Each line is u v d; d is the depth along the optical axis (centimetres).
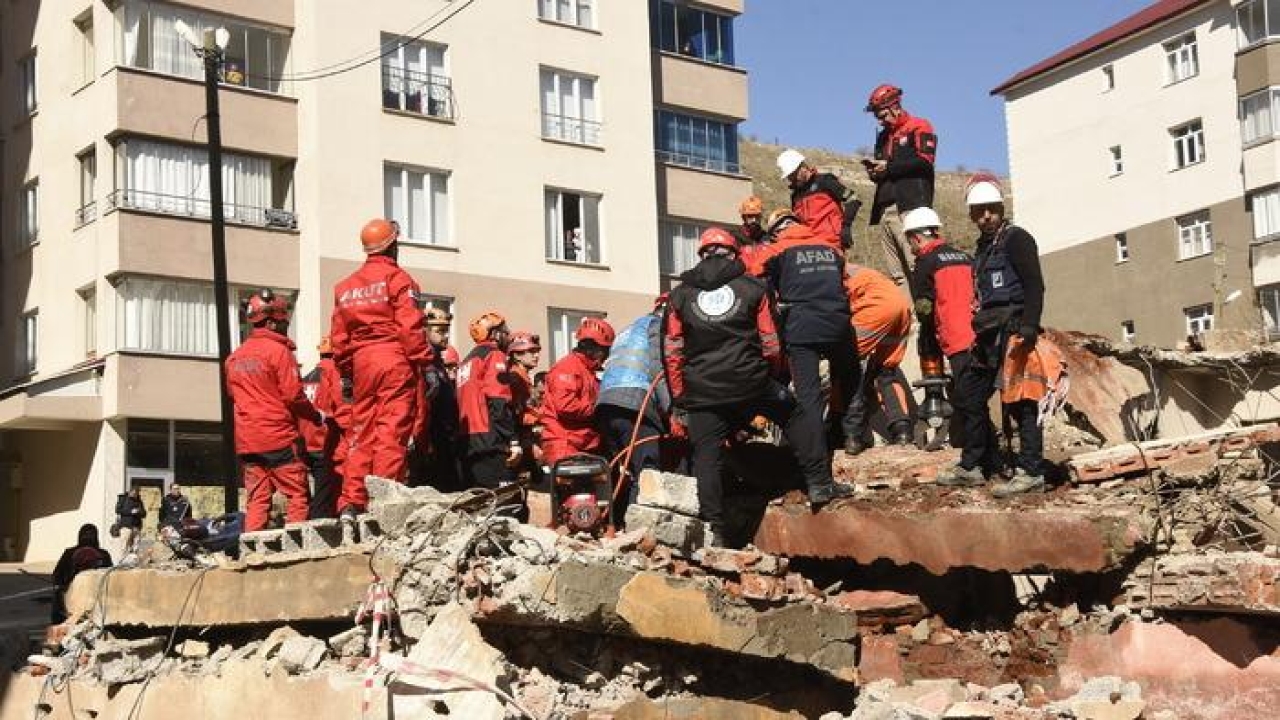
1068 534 951
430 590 912
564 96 3778
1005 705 944
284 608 1027
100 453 3173
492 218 3578
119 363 3119
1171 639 938
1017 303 1023
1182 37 4809
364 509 1073
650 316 1143
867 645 1039
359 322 1083
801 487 1151
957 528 1002
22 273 3625
